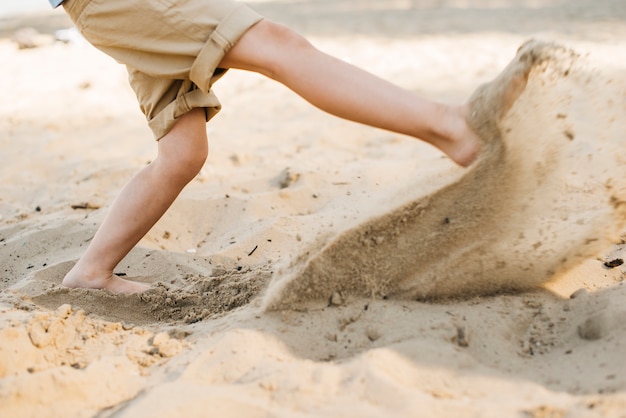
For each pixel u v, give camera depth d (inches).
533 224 71.6
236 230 109.1
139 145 169.6
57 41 337.7
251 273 89.7
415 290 72.3
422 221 71.8
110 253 87.3
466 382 57.8
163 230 108.7
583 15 323.3
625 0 369.1
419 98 71.6
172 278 95.1
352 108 71.2
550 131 70.1
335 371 58.4
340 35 320.5
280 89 224.2
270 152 152.4
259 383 58.2
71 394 59.9
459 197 71.2
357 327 68.2
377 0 470.3
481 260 71.9
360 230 72.0
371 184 123.6
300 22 372.5
